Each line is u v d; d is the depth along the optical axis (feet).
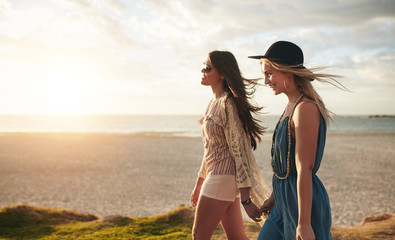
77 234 14.70
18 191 38.91
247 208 7.55
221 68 8.10
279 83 6.18
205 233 7.95
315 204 5.72
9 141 112.78
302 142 5.49
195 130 227.20
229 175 7.94
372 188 39.60
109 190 39.14
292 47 6.08
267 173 45.78
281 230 6.57
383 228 14.66
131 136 143.02
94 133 180.04
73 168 55.21
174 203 33.27
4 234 14.88
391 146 92.58
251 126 7.94
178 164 59.52
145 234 14.53
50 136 142.92
